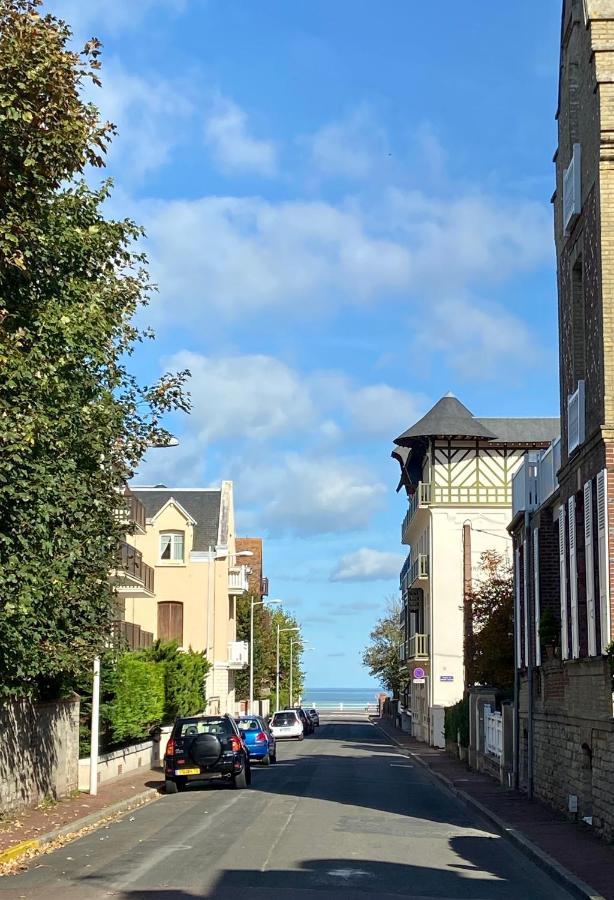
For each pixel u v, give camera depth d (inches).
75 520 711.1
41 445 627.2
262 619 3230.8
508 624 1349.7
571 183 778.2
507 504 2160.4
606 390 671.8
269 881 486.9
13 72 570.9
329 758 1637.6
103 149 630.5
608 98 690.8
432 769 1341.0
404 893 465.1
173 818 772.6
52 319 627.5
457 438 2166.6
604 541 665.0
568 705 764.6
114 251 733.3
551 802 829.8
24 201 620.7
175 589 2284.7
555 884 499.2
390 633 3713.1
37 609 681.0
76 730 952.9
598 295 693.9
